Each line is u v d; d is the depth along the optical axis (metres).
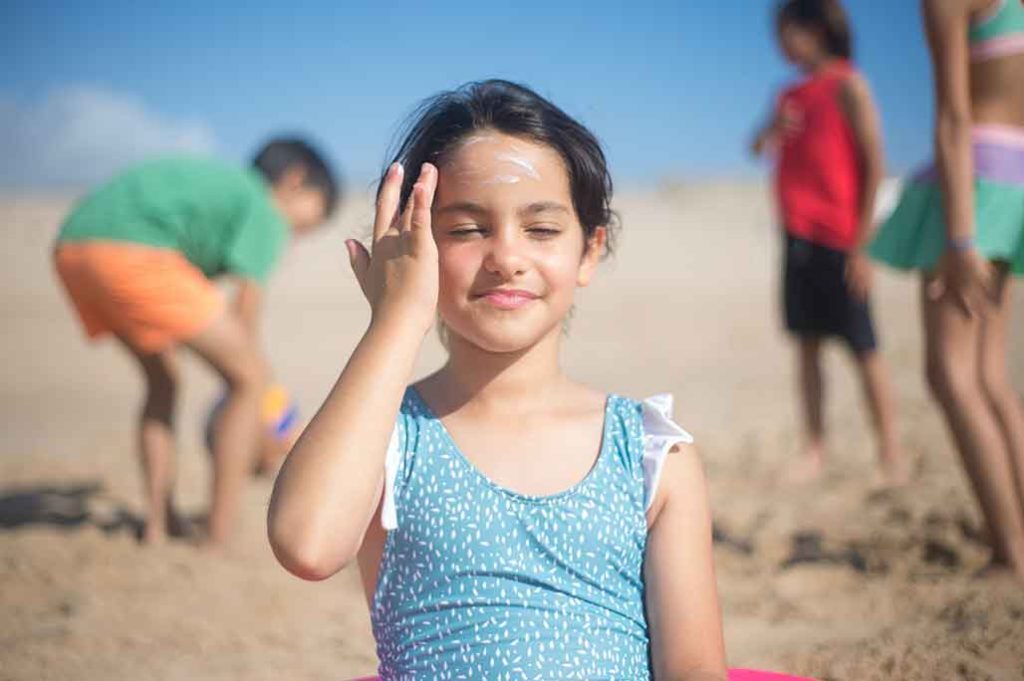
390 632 2.10
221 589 4.16
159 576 4.32
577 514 2.08
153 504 4.86
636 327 11.96
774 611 3.73
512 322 2.10
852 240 5.55
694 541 2.15
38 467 6.45
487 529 2.06
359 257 2.14
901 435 6.39
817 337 5.67
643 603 2.14
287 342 11.48
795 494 5.35
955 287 3.60
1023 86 3.65
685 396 8.27
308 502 1.87
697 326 11.91
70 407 8.48
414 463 2.11
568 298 2.16
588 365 9.75
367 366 1.96
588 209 2.19
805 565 4.19
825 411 7.38
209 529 4.74
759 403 7.90
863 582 3.98
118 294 4.54
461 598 2.04
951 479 5.33
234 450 4.71
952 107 3.55
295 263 18.11
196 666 3.38
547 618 2.04
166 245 4.60
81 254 4.57
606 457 2.14
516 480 2.11
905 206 3.82
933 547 4.27
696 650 2.07
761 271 17.09
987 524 3.79
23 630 3.72
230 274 4.95
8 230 21.77
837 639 3.34
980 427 3.71
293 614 3.91
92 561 4.52
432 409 2.20
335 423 1.92
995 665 2.92
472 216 2.10
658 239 21.80
